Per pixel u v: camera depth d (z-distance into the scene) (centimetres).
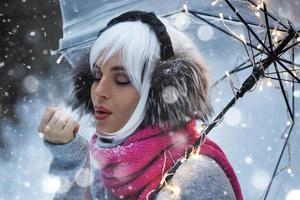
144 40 218
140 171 214
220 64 287
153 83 214
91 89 229
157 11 273
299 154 294
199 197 205
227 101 296
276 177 300
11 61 878
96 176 230
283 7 238
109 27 229
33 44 895
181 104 212
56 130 229
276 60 245
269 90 303
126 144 218
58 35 906
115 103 218
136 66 215
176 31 228
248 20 263
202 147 215
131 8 283
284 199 295
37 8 912
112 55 218
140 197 212
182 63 215
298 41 247
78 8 295
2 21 902
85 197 234
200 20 272
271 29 259
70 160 233
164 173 212
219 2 264
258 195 305
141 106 216
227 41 282
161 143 215
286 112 303
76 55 289
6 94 831
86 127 255
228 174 219
